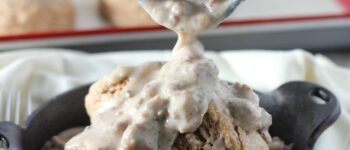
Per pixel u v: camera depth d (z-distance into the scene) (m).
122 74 0.28
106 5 0.52
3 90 0.36
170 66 0.27
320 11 0.51
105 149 0.25
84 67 0.40
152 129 0.25
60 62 0.40
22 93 0.37
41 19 0.50
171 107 0.25
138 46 0.48
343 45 0.50
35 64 0.39
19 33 0.47
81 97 0.32
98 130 0.26
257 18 0.48
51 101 0.31
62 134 0.31
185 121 0.25
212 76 0.26
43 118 0.30
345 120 0.33
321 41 0.50
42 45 0.46
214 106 0.26
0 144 0.27
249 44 0.49
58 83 0.38
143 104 0.26
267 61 0.40
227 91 0.27
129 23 0.50
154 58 0.41
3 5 0.50
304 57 0.40
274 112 0.30
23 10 0.50
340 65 0.49
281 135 0.30
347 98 0.38
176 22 0.26
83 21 0.52
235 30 0.48
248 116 0.26
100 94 0.29
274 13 0.51
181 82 0.26
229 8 0.26
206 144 0.25
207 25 0.26
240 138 0.26
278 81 0.38
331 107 0.29
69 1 0.52
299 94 0.30
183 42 0.28
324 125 0.29
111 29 0.47
